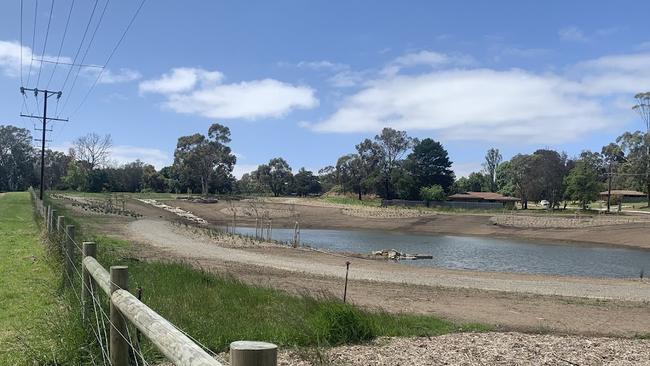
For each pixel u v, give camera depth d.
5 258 12.19
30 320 6.54
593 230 56.75
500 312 12.19
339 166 123.12
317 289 14.25
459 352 6.91
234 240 33.88
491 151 144.50
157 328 2.84
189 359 2.24
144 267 11.77
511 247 45.53
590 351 7.43
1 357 5.21
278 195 129.25
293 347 6.53
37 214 25.58
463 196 108.75
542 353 7.11
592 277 25.20
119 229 36.41
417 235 58.44
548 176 101.12
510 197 110.69
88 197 80.75
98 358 4.86
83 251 5.73
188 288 9.57
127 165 118.25
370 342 7.30
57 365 4.93
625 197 109.19
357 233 59.78
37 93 52.69
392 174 113.12
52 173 121.12
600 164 124.38
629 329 10.48
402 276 19.78
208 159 114.44
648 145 99.00
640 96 99.38
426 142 118.25
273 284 14.98
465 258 36.28
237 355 1.84
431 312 11.61
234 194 119.12
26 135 122.62
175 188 114.94
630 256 38.88
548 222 63.25
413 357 6.50
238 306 8.58
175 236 33.97
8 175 120.06
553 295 16.11
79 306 5.71
